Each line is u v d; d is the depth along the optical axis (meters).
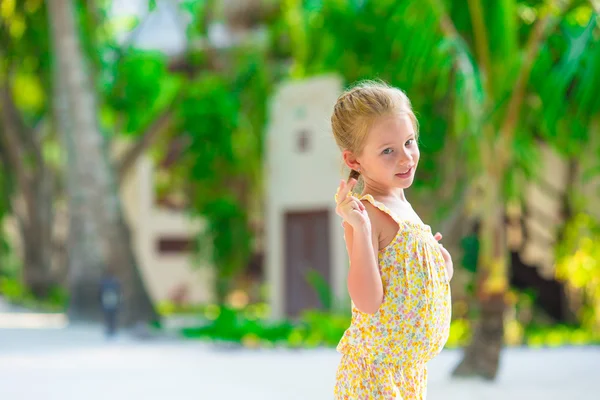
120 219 26.67
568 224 24.53
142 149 30.28
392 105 3.81
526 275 25.72
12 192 41.00
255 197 36.66
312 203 25.69
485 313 13.00
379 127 3.80
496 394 11.56
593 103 12.81
